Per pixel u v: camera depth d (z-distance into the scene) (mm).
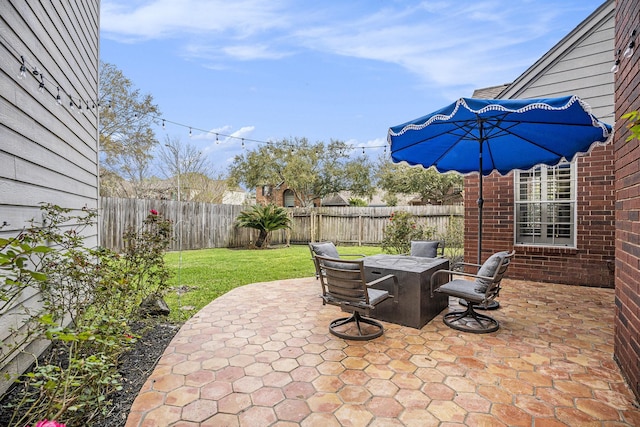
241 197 25516
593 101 5574
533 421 2189
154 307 4090
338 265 3715
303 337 3539
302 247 12648
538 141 4672
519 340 3455
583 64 5645
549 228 6035
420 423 2168
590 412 2285
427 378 2711
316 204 23250
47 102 3389
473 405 2357
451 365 2926
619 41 2941
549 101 3062
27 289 2854
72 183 4320
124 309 3201
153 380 2676
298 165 17875
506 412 2281
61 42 3779
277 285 5840
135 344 3332
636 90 2521
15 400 2402
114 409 2318
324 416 2238
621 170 2889
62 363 2914
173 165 17094
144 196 16812
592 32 5555
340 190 19938
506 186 6285
